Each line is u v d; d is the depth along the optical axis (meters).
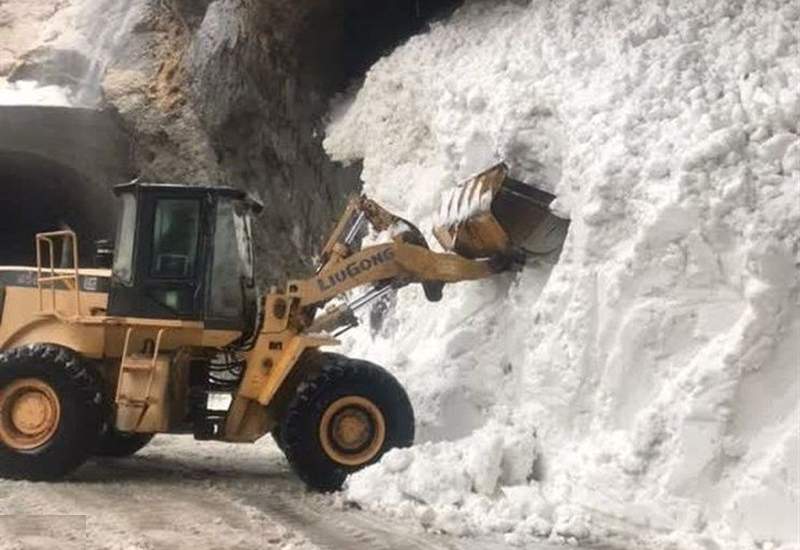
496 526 5.49
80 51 15.48
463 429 7.15
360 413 6.76
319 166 12.80
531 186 7.28
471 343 7.41
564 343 6.38
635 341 5.84
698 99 6.39
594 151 6.65
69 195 16.41
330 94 12.88
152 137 14.20
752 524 4.91
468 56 9.47
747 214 5.61
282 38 12.50
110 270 7.55
